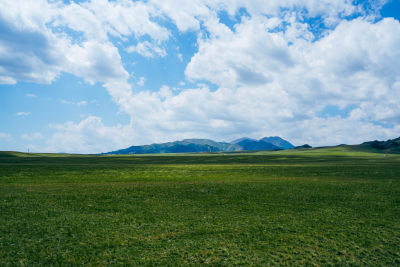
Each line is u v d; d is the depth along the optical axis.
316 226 18.23
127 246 14.51
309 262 12.84
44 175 47.41
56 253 13.43
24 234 15.95
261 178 45.28
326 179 42.66
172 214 20.95
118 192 29.72
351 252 14.02
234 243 15.11
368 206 23.84
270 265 12.49
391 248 14.57
